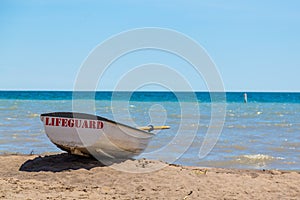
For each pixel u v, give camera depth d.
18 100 64.38
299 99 75.06
